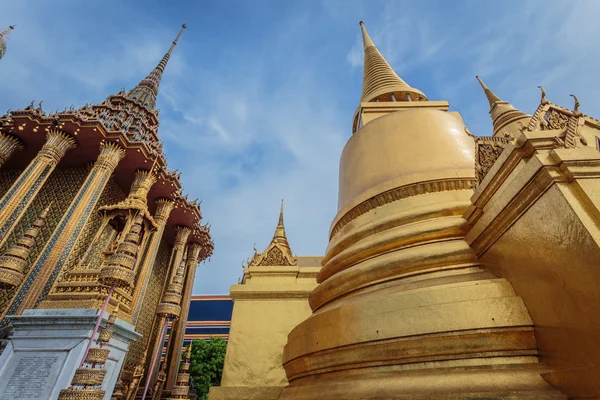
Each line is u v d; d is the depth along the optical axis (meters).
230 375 7.22
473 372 2.80
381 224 4.86
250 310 8.01
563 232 2.43
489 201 3.40
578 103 2.98
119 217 12.41
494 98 11.08
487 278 3.38
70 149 18.72
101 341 7.54
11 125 18.44
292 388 4.44
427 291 3.35
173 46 34.81
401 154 5.61
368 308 3.64
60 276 13.77
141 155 19.44
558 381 2.45
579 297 2.31
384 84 9.95
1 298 12.36
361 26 13.77
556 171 2.54
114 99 25.31
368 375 3.38
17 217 15.08
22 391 8.11
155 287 23.27
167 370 20.36
